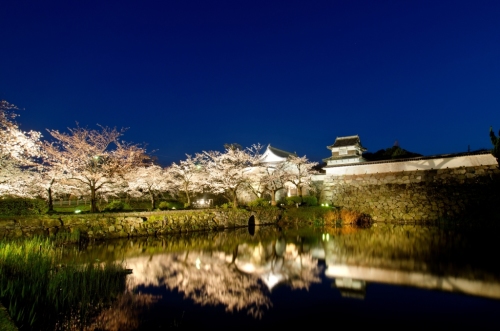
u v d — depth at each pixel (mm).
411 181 32219
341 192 36031
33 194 25328
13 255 10164
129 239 21609
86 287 9625
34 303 7305
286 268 13844
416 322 7969
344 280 11719
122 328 7605
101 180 26250
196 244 20219
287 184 41469
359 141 44188
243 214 29922
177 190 37406
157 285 11195
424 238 20531
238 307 9148
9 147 15625
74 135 23875
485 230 24062
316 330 7637
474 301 9289
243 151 36625
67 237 19000
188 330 7609
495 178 27703
